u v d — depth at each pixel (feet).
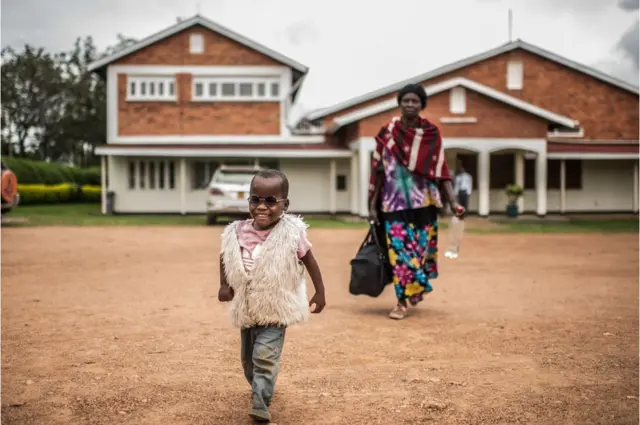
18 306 24.34
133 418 12.34
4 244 49.32
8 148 187.42
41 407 12.92
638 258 42.91
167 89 96.12
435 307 24.82
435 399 13.42
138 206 95.61
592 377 15.06
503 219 83.46
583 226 75.97
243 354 12.90
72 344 18.28
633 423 11.99
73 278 32.27
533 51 97.04
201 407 12.99
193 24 95.14
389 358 16.90
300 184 96.43
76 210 104.37
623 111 98.43
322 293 12.73
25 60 174.09
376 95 94.68
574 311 23.81
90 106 177.58
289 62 95.91
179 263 38.93
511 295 27.76
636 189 94.84
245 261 12.37
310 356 17.07
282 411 12.71
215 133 96.63
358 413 12.60
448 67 96.07
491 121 84.17
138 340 18.85
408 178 22.29
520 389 14.14
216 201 70.64
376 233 23.20
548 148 91.66
